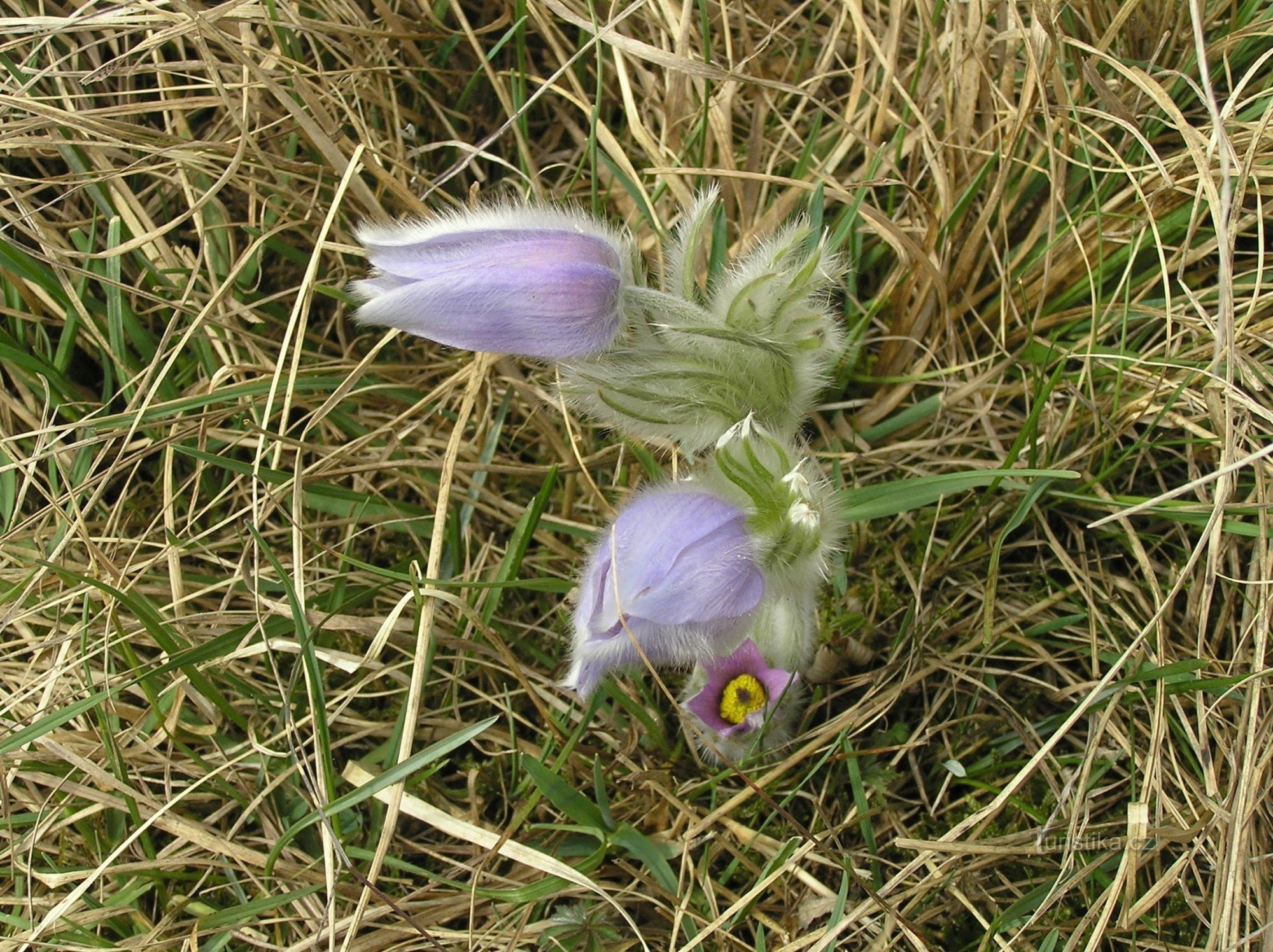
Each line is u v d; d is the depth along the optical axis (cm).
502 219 30
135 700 34
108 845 32
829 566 33
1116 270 36
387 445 36
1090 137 36
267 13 36
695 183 38
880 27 39
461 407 36
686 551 29
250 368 35
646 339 31
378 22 38
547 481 33
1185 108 36
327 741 31
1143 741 32
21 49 38
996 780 33
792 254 32
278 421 36
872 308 36
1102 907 30
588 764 33
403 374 37
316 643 34
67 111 36
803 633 32
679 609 28
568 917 31
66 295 36
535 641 35
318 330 38
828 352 33
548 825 31
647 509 29
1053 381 33
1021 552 35
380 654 34
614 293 30
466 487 36
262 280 38
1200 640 31
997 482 33
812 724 34
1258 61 32
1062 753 33
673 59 34
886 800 32
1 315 37
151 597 34
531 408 37
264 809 32
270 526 35
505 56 39
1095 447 34
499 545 36
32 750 32
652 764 33
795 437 34
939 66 36
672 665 30
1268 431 33
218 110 38
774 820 32
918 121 38
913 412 36
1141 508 30
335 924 30
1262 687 31
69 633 33
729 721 31
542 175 39
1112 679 32
